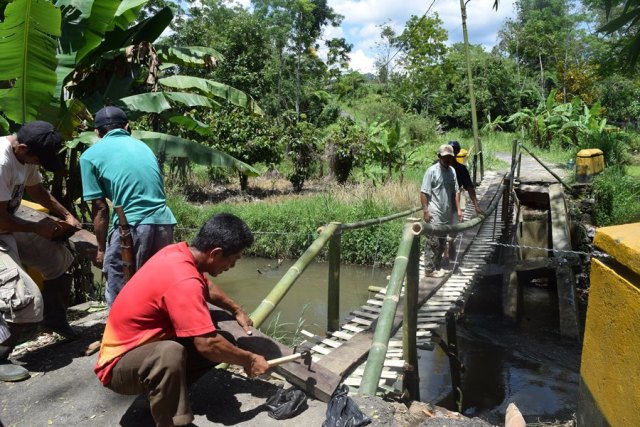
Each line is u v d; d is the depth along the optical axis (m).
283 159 21.97
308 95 35.88
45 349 3.87
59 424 2.97
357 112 38.59
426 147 28.53
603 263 2.34
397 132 18.38
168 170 19.78
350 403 2.88
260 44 27.42
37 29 4.85
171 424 2.56
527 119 28.73
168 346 2.53
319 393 3.01
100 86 6.41
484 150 22.31
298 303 10.06
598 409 2.34
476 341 9.19
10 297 3.26
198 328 2.50
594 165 13.75
